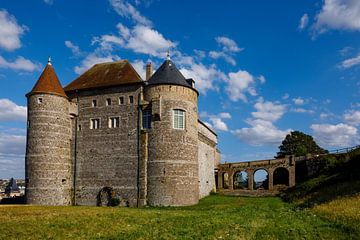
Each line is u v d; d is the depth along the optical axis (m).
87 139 48.25
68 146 48.44
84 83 50.53
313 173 53.69
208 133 60.06
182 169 43.28
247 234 17.53
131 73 48.69
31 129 46.44
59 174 46.50
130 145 45.62
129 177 44.94
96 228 20.80
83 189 47.38
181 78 46.00
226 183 70.12
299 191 45.91
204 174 55.25
